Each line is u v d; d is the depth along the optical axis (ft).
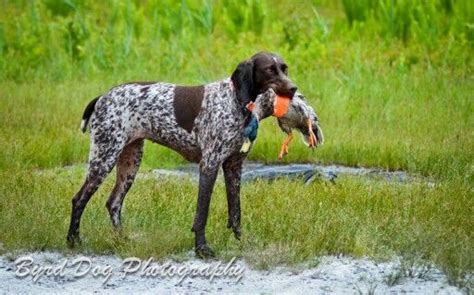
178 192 54.44
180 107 46.21
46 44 97.40
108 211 49.37
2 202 51.55
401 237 47.14
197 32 101.35
